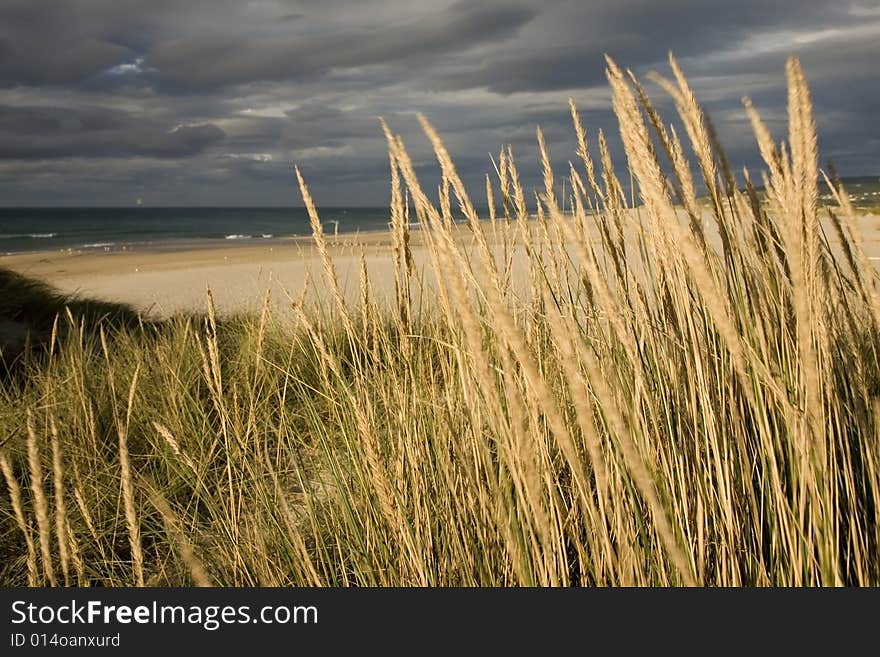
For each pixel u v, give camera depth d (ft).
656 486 4.42
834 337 5.15
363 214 353.51
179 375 13.30
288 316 15.29
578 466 3.44
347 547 6.65
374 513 6.08
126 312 24.23
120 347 17.13
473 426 5.45
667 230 4.74
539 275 5.83
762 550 4.54
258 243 126.93
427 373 7.13
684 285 4.76
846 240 5.05
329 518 6.91
